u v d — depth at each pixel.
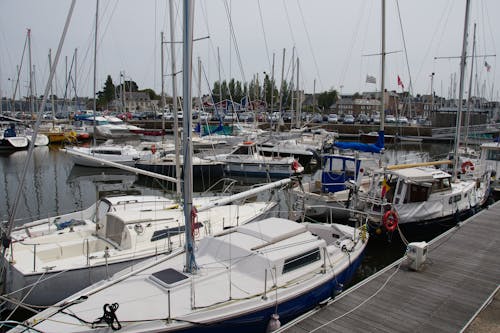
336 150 25.94
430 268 8.86
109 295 6.20
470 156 21.14
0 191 19.91
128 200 11.27
